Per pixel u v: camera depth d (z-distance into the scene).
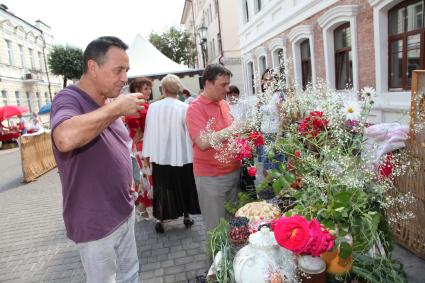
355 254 1.39
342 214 1.30
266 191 1.92
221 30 20.05
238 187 2.66
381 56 5.68
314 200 1.41
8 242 4.32
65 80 32.69
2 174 9.87
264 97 1.76
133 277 2.21
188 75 10.98
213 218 2.59
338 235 1.29
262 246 1.23
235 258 1.29
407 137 2.31
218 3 19.89
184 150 3.62
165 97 3.68
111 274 1.95
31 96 29.88
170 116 3.56
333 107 1.47
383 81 5.72
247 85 14.80
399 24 5.45
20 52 28.94
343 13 6.44
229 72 2.44
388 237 1.53
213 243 1.50
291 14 8.98
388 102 5.36
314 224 1.17
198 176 2.58
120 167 1.91
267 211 1.59
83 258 1.90
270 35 10.96
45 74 33.91
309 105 1.61
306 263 1.24
